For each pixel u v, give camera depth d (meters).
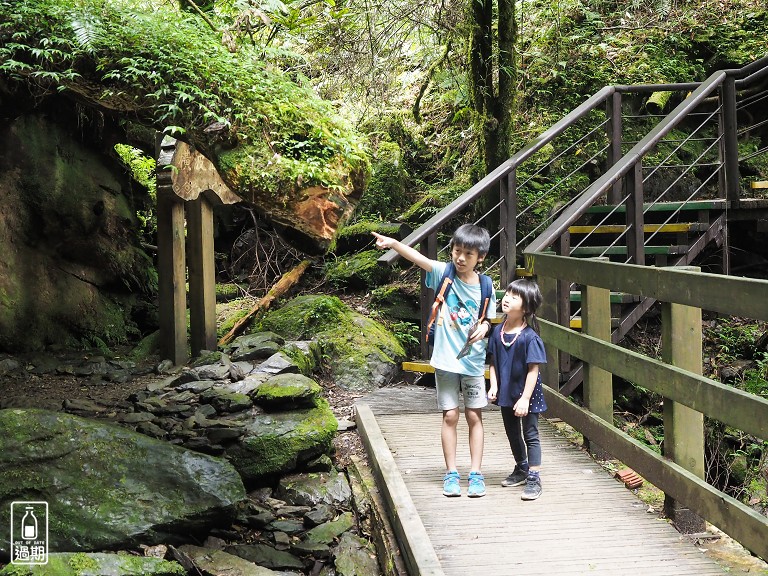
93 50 4.20
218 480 4.44
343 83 8.25
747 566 3.31
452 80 8.91
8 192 6.40
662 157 8.20
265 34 7.61
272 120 4.32
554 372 5.40
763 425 2.93
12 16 4.31
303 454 4.92
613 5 10.13
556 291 5.42
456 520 3.80
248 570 4.06
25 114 6.52
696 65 9.17
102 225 7.19
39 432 4.30
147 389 5.52
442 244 8.16
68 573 3.56
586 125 8.55
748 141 8.66
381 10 7.62
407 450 4.83
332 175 4.23
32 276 6.52
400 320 7.55
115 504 4.14
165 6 6.44
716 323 7.36
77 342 6.77
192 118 4.38
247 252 8.59
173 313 6.24
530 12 9.89
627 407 6.74
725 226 6.63
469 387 4.11
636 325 7.31
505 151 7.64
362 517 4.49
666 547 3.48
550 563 3.34
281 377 5.42
